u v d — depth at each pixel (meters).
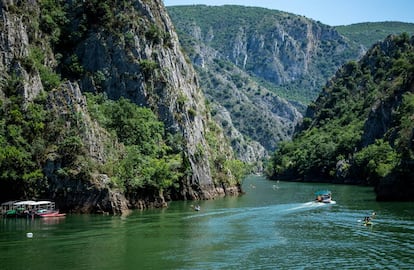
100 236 89.69
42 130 120.06
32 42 149.00
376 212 118.88
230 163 185.50
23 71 127.62
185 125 162.38
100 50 160.88
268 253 78.12
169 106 161.38
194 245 83.25
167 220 107.62
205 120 193.75
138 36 165.25
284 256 76.31
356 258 75.06
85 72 157.62
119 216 113.12
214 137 190.38
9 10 137.75
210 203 142.88
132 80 160.12
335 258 75.06
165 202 134.62
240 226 100.62
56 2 166.12
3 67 127.88
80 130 121.50
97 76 158.12
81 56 160.50
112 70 160.12
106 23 163.88
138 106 158.88
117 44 161.50
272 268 70.38
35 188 115.06
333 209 125.75
